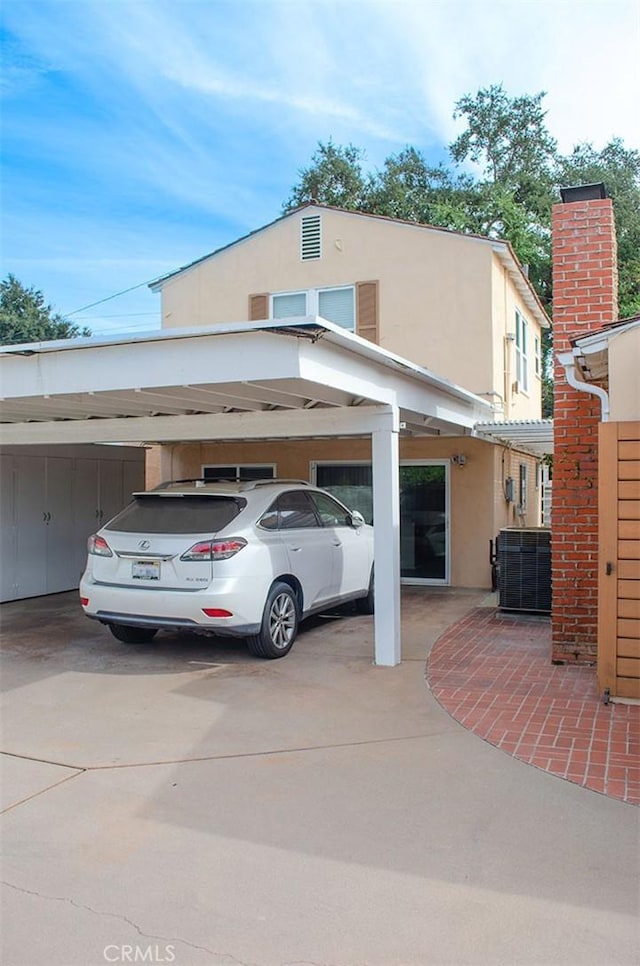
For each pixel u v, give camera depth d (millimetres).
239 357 5648
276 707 5945
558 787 4355
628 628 5895
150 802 4230
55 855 3629
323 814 4047
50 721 5652
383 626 7250
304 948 2889
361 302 13312
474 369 12570
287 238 13992
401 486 13086
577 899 3199
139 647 8047
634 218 26656
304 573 7996
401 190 29250
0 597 10680
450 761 4773
